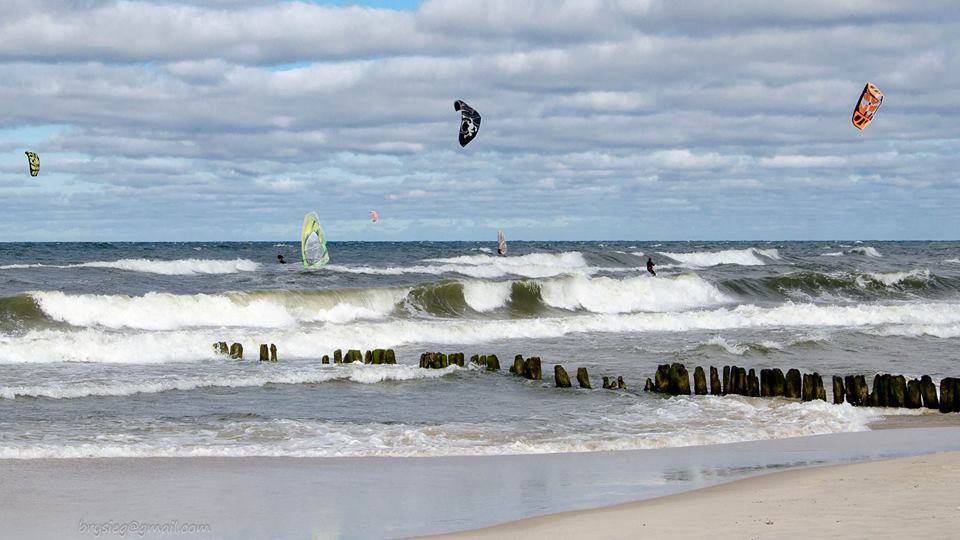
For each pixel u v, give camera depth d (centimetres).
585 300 6444
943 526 1295
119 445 2092
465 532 1395
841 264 11044
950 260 12025
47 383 2933
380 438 2238
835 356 3975
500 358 3847
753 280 7312
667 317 5003
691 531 1324
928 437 2323
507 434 2317
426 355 3456
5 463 1895
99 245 17238
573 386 3180
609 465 1947
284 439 2212
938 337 4534
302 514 1543
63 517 1520
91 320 4572
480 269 8694
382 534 1409
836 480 1675
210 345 3684
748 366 3722
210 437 2217
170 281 6806
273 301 5103
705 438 2280
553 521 1432
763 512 1428
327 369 3331
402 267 8619
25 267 7519
